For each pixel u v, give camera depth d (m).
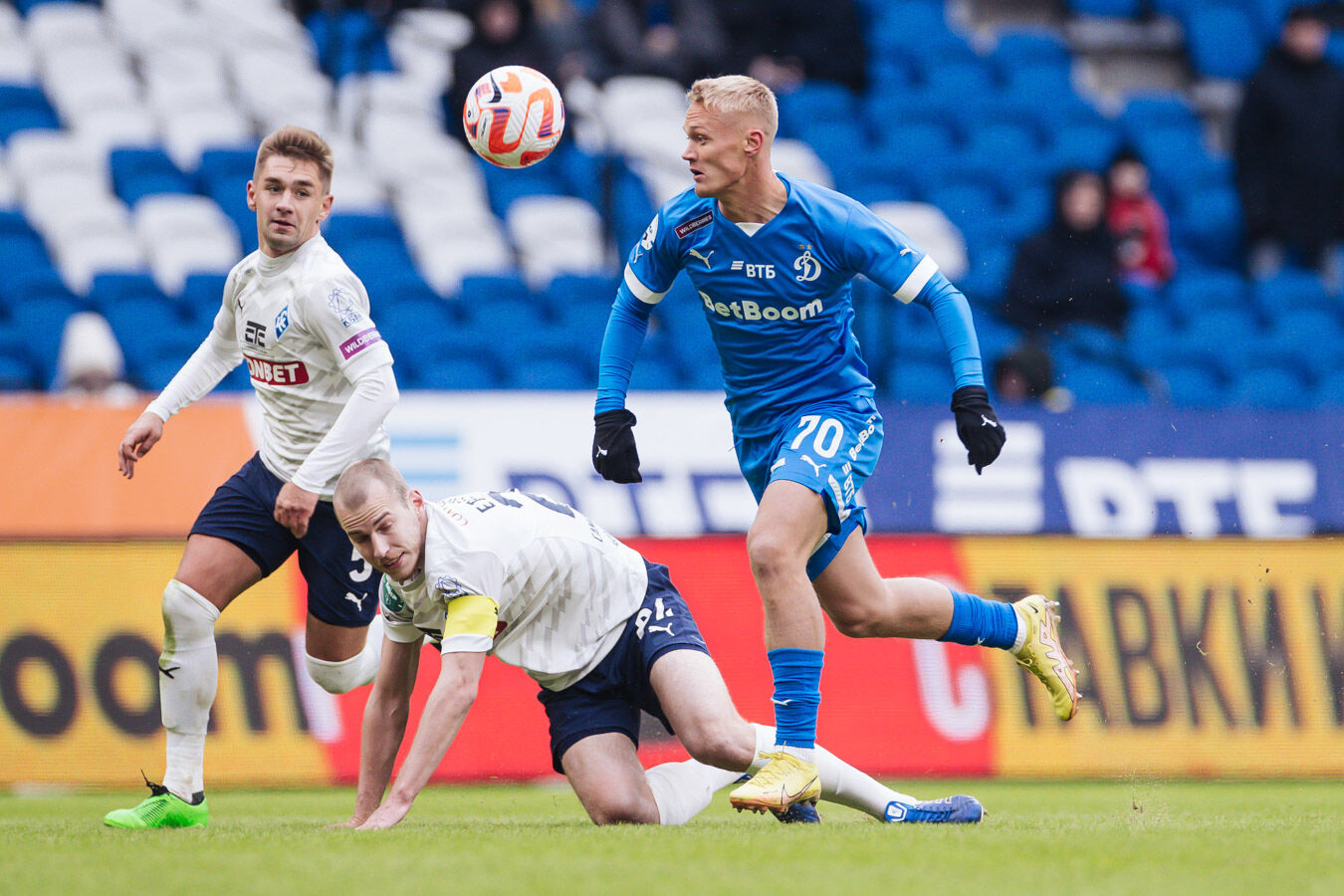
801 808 14.04
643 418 25.88
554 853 11.05
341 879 9.65
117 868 10.24
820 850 11.21
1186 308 41.66
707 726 13.97
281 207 14.45
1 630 22.75
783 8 47.69
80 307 36.00
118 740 22.86
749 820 15.08
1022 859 10.72
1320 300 42.38
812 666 13.76
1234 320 41.66
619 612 14.67
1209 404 37.22
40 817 17.02
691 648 14.55
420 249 40.97
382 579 14.41
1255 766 24.91
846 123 47.22
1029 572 25.31
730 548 25.11
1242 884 9.58
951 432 26.50
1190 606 25.44
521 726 23.94
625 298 15.63
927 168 45.19
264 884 9.43
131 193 41.38
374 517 13.05
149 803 14.57
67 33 47.12
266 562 15.30
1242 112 44.97
